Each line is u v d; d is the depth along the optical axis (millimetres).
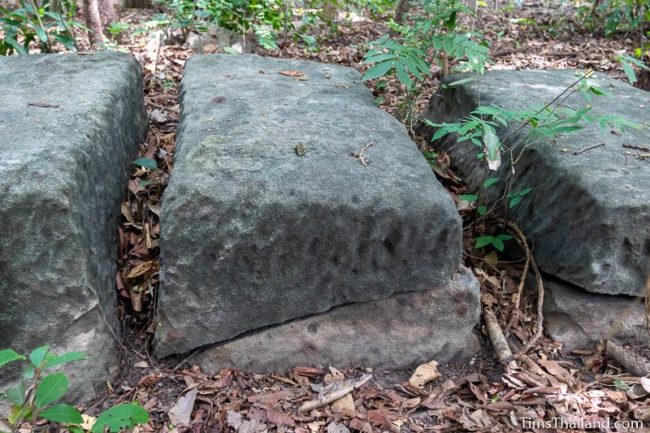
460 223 2146
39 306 1960
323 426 2029
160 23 4730
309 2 6273
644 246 2316
